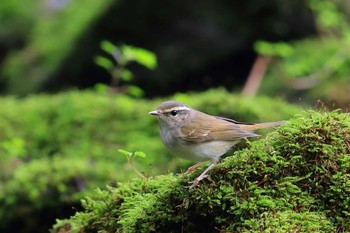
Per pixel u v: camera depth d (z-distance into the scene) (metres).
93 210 7.84
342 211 6.83
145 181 7.87
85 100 14.17
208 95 13.45
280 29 17.75
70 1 21.83
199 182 7.12
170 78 17.73
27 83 19.67
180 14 17.45
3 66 21.23
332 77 16.59
